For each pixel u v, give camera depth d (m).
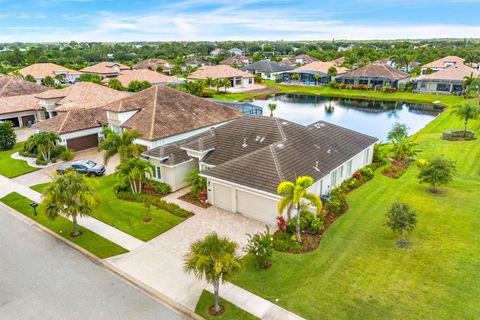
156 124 38.88
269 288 17.88
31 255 21.61
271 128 32.19
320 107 77.00
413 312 16.03
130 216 26.06
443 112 64.00
